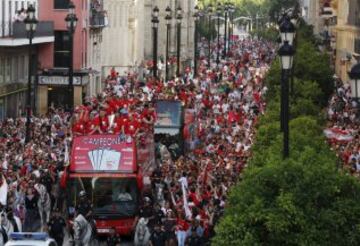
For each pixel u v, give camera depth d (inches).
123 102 3353.8
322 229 1211.9
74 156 2098.9
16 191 2043.6
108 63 5546.3
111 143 2112.5
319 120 2632.9
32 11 2706.7
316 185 1227.2
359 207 1220.5
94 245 1945.1
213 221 1818.4
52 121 3257.9
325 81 3289.9
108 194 2081.7
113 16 5639.8
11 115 3853.3
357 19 4948.3
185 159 2650.1
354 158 2282.2
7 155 2386.8
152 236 1888.5
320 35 6766.7
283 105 1621.6
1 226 1780.3
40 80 4207.7
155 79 4375.0
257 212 1216.8
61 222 1926.7
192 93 4133.9
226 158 2568.9
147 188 2255.2
